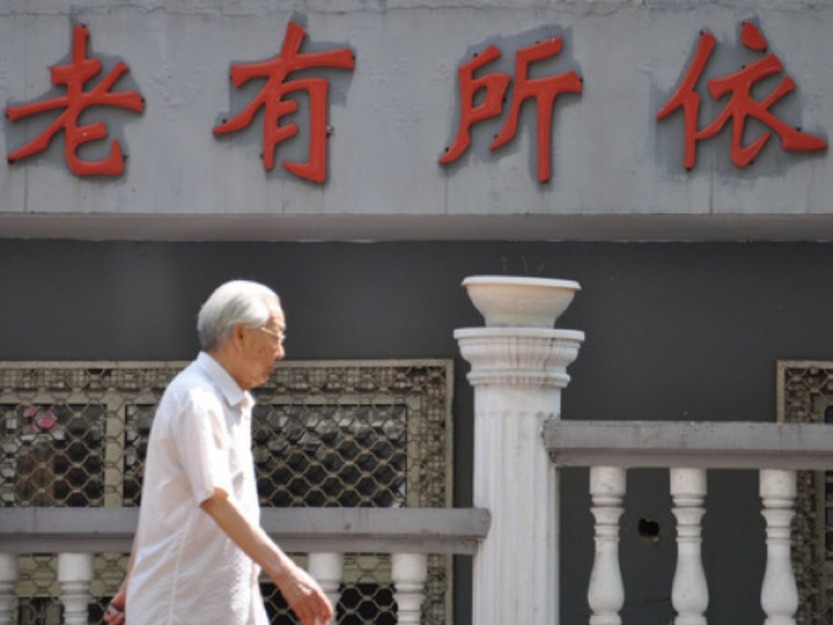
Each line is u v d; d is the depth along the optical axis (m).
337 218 12.19
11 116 12.00
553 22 11.89
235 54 11.98
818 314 13.30
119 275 13.49
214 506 7.88
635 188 11.88
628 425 9.57
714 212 11.87
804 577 12.97
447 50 11.94
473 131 11.94
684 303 13.34
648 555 13.19
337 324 13.41
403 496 13.34
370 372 13.38
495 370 9.67
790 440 9.44
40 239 13.46
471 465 13.31
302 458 13.41
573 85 11.86
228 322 8.15
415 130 11.95
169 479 8.04
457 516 9.64
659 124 11.88
